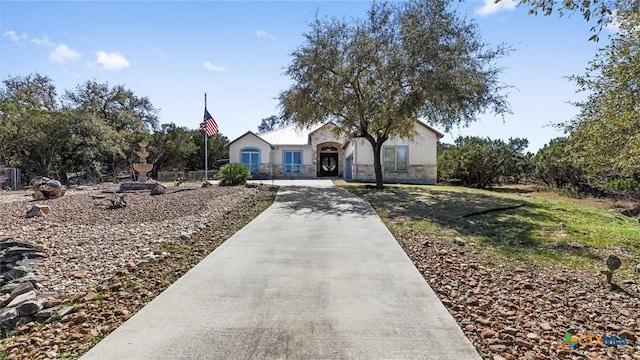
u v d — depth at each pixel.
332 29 17.48
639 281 5.84
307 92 17.67
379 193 16.45
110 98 36.88
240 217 10.66
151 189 17.72
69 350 3.67
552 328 4.23
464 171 27.66
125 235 8.21
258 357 3.49
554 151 25.19
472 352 3.62
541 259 6.94
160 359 3.46
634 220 13.19
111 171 36.66
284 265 6.23
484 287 5.48
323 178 29.27
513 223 10.05
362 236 8.33
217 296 4.91
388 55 16.50
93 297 4.88
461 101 15.85
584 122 10.58
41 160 29.25
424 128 25.05
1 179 23.25
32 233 8.41
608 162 9.83
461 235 8.68
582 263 6.73
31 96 35.38
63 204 13.21
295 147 29.92
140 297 4.92
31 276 5.61
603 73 8.82
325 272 5.89
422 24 16.17
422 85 15.72
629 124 8.19
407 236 8.56
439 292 5.21
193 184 21.84
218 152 40.28
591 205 19.09
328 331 3.99
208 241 7.89
